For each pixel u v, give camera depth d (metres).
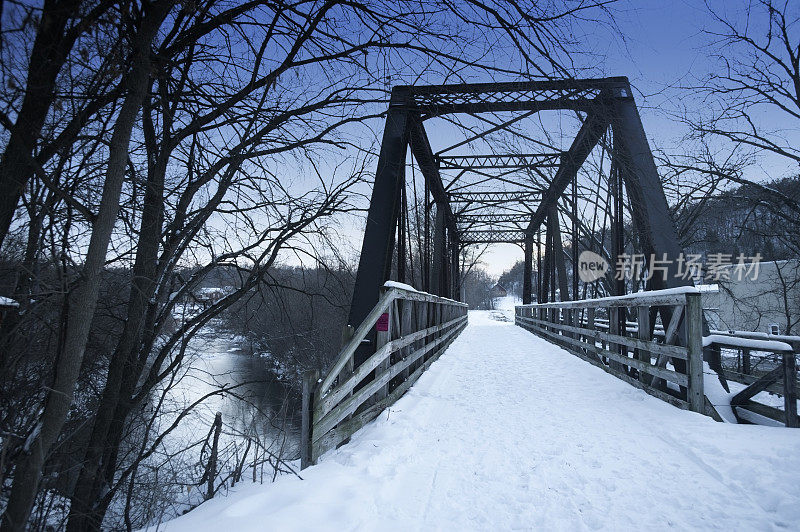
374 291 6.62
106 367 3.87
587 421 4.48
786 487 2.64
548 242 20.66
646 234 6.62
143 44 2.47
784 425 4.10
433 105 4.37
